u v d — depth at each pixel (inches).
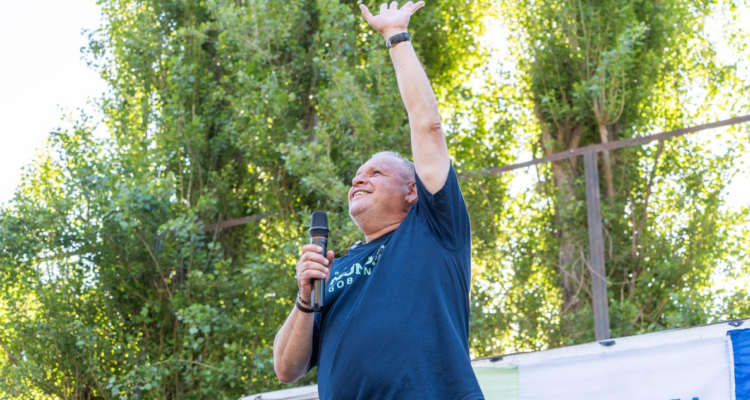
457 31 501.0
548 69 450.3
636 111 450.9
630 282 420.2
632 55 437.4
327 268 90.7
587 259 426.0
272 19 407.5
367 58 425.7
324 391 86.5
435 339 83.1
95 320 407.2
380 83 390.6
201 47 461.7
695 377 172.6
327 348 88.3
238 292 392.5
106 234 393.7
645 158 455.5
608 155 442.6
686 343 175.9
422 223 91.6
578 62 443.2
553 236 448.5
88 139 424.5
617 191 447.8
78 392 396.8
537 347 412.2
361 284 91.4
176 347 401.1
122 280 402.9
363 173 102.8
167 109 424.5
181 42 451.5
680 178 450.9
